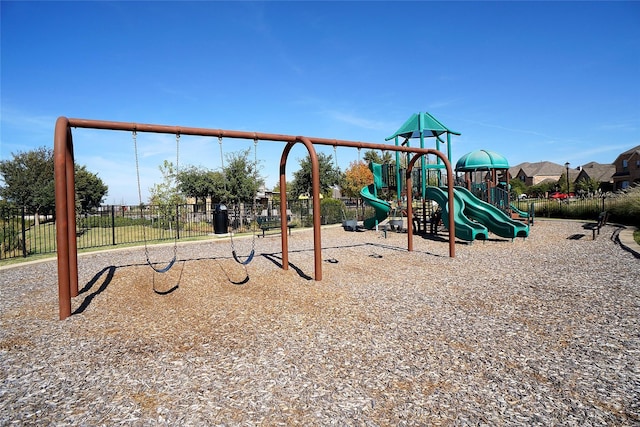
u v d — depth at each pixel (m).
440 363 3.42
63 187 5.01
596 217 19.78
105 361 3.63
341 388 3.01
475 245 11.49
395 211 17.70
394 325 4.45
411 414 2.63
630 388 2.92
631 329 4.12
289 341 4.03
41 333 4.45
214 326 4.57
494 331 4.19
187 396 2.94
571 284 6.16
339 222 23.36
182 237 15.94
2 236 11.34
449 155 16.89
